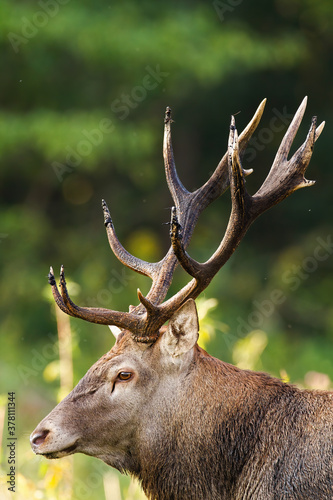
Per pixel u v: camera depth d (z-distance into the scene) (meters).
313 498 10.12
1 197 40.88
